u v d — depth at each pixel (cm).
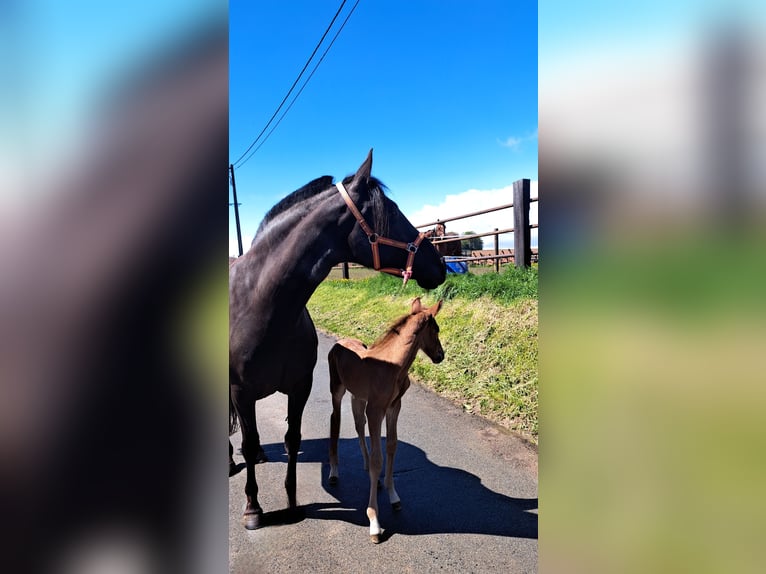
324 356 649
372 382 248
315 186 240
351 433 380
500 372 442
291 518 251
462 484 282
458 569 204
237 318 228
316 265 224
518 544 222
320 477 306
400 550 220
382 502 268
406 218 238
